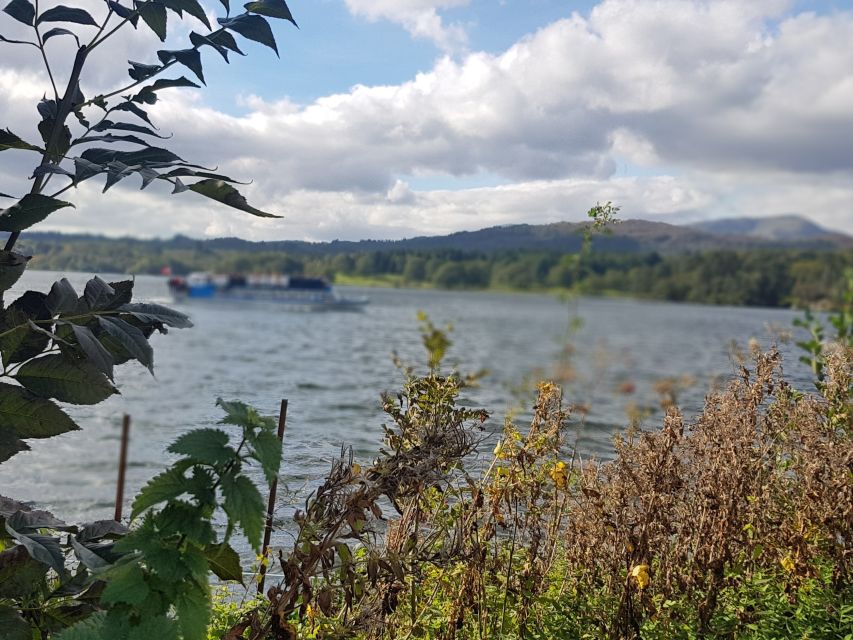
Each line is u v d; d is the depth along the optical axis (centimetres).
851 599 364
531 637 328
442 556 298
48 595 237
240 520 196
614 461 340
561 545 391
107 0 237
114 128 244
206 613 199
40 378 229
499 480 323
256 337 4047
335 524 260
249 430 205
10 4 229
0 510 234
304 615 302
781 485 397
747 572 377
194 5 237
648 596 326
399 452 292
